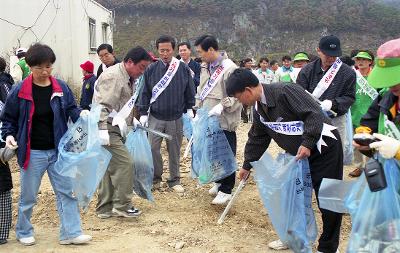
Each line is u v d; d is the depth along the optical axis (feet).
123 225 15.90
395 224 9.27
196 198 19.13
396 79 8.79
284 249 13.99
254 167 12.57
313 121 12.05
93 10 55.36
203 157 17.53
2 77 16.93
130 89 15.74
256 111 12.98
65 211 13.93
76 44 48.49
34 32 45.65
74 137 13.48
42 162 13.43
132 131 17.03
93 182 13.41
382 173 9.20
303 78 17.24
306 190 12.81
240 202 18.49
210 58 17.95
